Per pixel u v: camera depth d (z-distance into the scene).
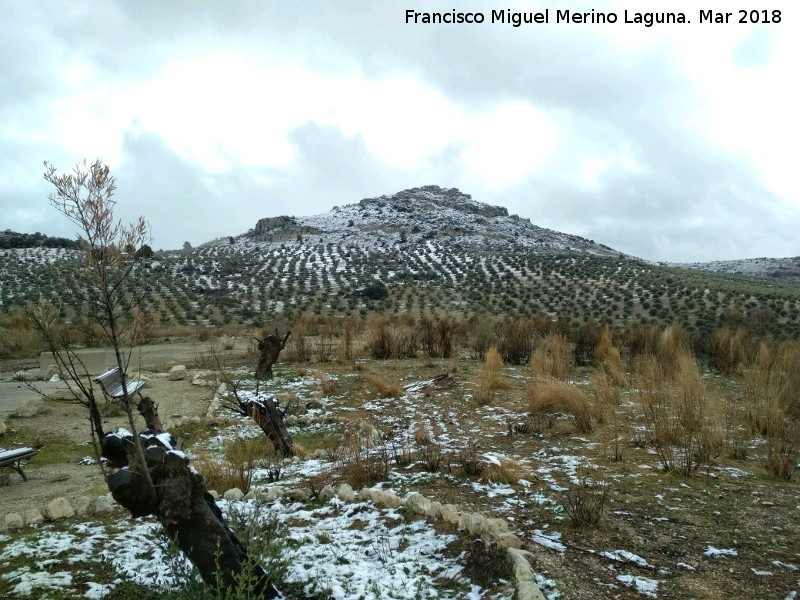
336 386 11.67
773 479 5.70
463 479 5.66
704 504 4.91
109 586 3.59
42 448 7.91
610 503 4.91
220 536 3.03
